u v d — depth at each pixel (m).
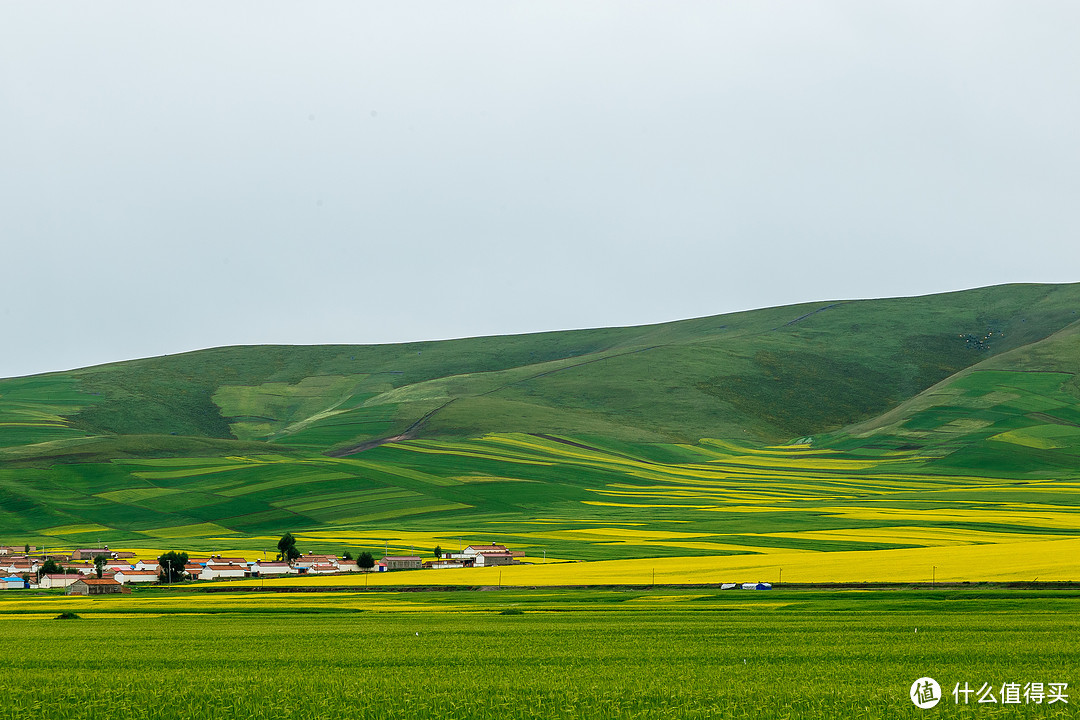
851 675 48.97
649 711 40.88
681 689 45.44
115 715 41.19
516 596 101.81
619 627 72.00
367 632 71.88
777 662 53.72
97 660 57.06
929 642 60.69
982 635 63.62
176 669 53.59
